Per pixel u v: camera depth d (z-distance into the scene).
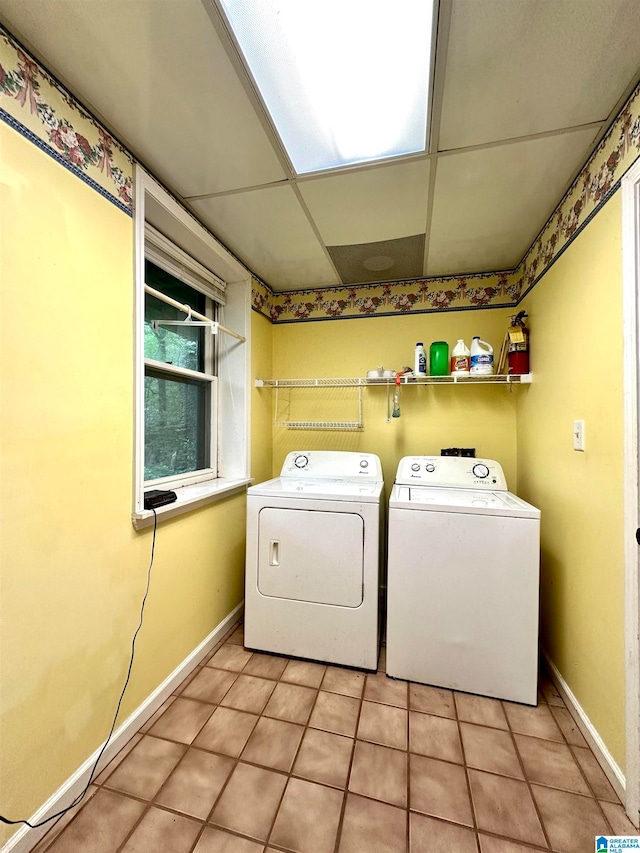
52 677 1.04
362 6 0.85
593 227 1.30
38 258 0.99
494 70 1.00
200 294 2.19
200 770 1.20
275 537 1.83
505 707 1.48
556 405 1.63
